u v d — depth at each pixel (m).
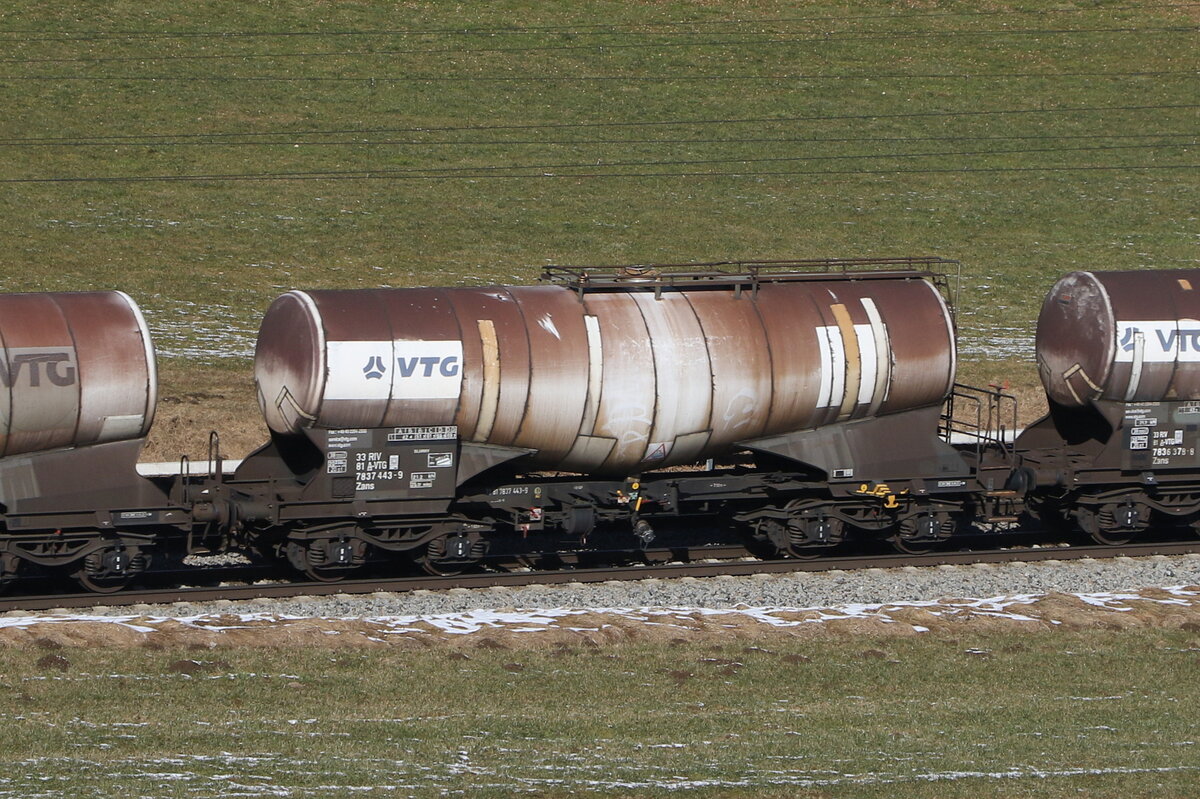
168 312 190.88
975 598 95.62
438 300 93.12
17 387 84.62
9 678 73.69
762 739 67.62
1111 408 104.94
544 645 82.44
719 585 96.38
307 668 77.25
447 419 92.19
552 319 94.06
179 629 82.31
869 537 107.19
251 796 58.22
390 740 66.19
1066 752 66.81
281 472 98.31
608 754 65.06
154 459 137.00
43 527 87.94
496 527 108.44
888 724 70.44
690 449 97.31
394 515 94.12
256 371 93.81
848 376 98.06
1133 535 111.19
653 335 94.94
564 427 94.06
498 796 59.09
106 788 58.59
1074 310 105.06
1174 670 80.69
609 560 103.88
